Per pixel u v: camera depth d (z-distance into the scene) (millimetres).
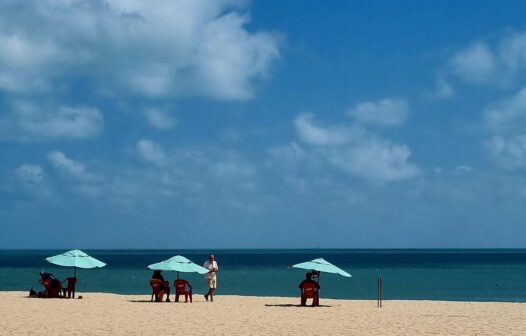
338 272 26141
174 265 27188
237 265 114438
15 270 85312
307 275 26688
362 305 27062
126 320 20766
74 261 28578
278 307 25703
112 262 135000
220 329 18812
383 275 70000
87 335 17422
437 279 60938
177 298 27672
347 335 17844
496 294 41062
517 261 139375
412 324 20297
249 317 21906
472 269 88938
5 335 17312
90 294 32062
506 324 20344
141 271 78562
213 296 31484
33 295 29438
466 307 26188
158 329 18703
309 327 19438
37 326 19141
